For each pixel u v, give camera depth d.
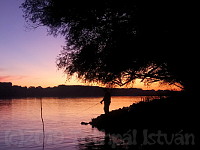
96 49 12.96
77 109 40.84
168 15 11.55
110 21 12.80
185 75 12.30
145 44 12.08
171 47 11.89
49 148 12.04
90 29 13.02
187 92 12.63
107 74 13.18
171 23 11.64
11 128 19.23
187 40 11.49
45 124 21.50
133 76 13.63
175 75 12.87
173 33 11.71
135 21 12.10
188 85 12.38
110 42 12.73
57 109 41.84
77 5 12.55
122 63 12.49
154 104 16.95
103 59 12.82
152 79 14.12
